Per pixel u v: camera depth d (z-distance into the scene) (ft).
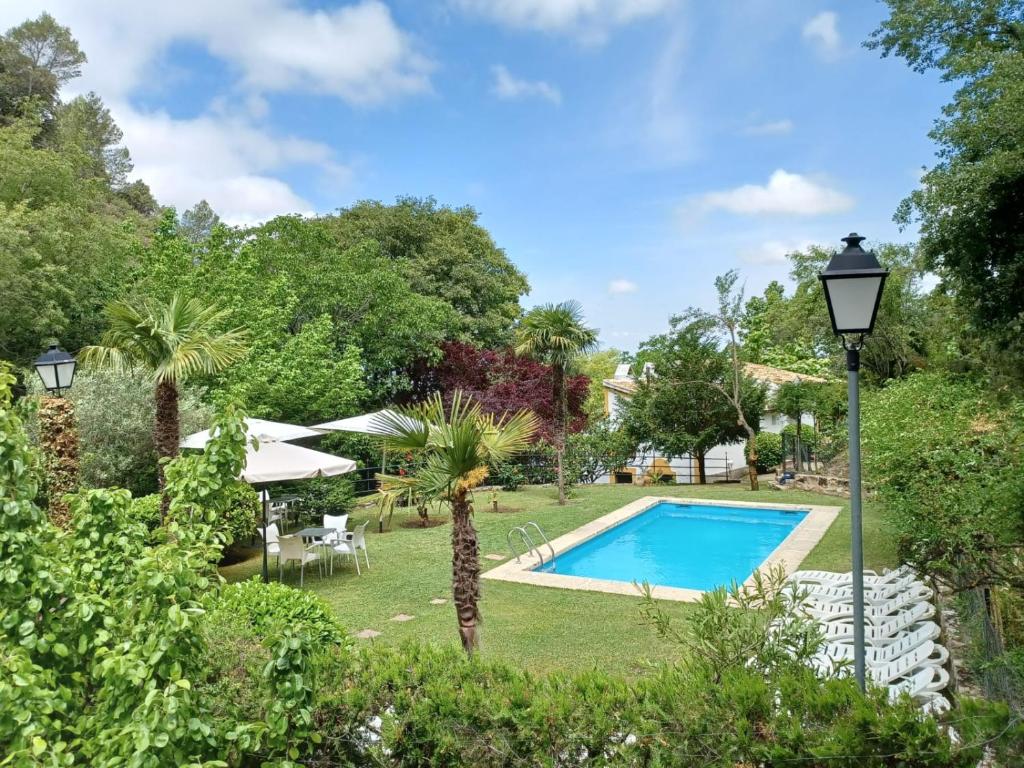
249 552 45.68
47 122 112.57
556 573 41.09
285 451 36.63
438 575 37.78
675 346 77.15
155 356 34.37
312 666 13.10
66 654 10.96
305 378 58.80
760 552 49.60
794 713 11.05
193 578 11.73
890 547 38.81
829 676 13.14
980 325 35.63
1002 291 33.04
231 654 14.71
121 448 44.93
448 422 23.97
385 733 12.64
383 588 35.35
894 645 21.79
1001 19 41.24
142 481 46.55
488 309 103.76
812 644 13.69
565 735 11.64
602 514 56.18
